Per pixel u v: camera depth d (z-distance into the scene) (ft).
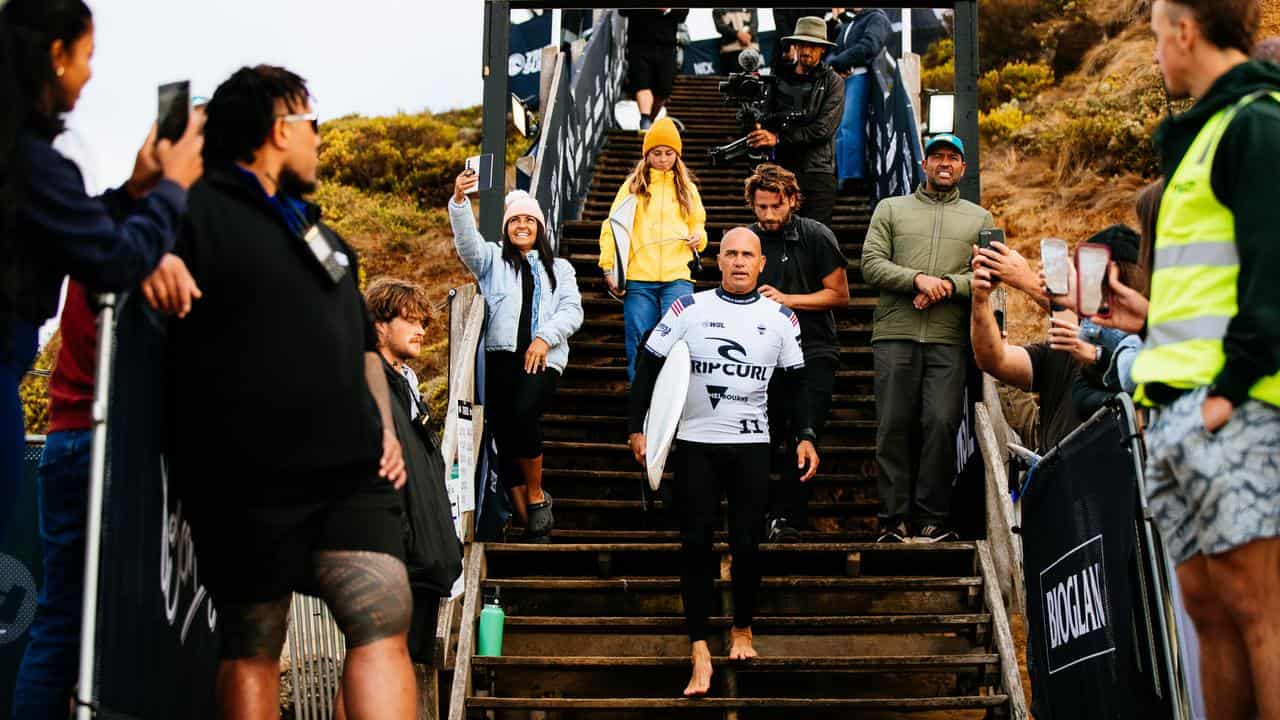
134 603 8.47
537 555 19.38
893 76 31.65
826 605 18.60
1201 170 9.09
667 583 18.66
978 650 17.99
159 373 9.04
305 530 9.44
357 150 62.75
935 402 19.69
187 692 9.66
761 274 20.75
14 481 8.02
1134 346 13.03
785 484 19.80
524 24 40.68
